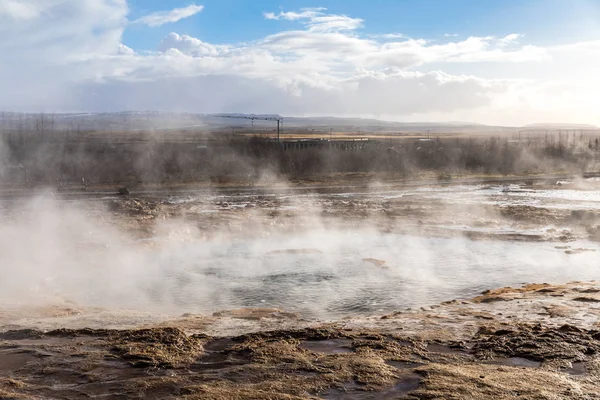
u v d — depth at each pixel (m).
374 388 7.02
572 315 10.80
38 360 8.28
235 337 9.45
